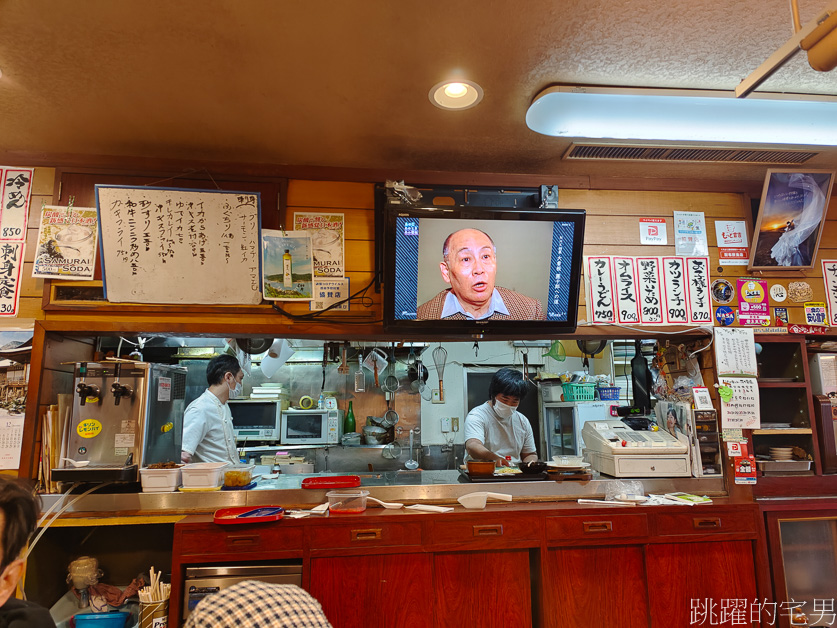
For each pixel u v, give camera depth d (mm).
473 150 2908
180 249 2811
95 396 2805
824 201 3135
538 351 5789
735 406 3123
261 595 1041
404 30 1967
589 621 2658
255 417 5215
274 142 2797
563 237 2852
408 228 2740
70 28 1934
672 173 3213
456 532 2648
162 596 2516
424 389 5273
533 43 2061
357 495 2717
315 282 2994
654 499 2889
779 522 2951
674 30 2008
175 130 2666
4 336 2771
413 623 2553
